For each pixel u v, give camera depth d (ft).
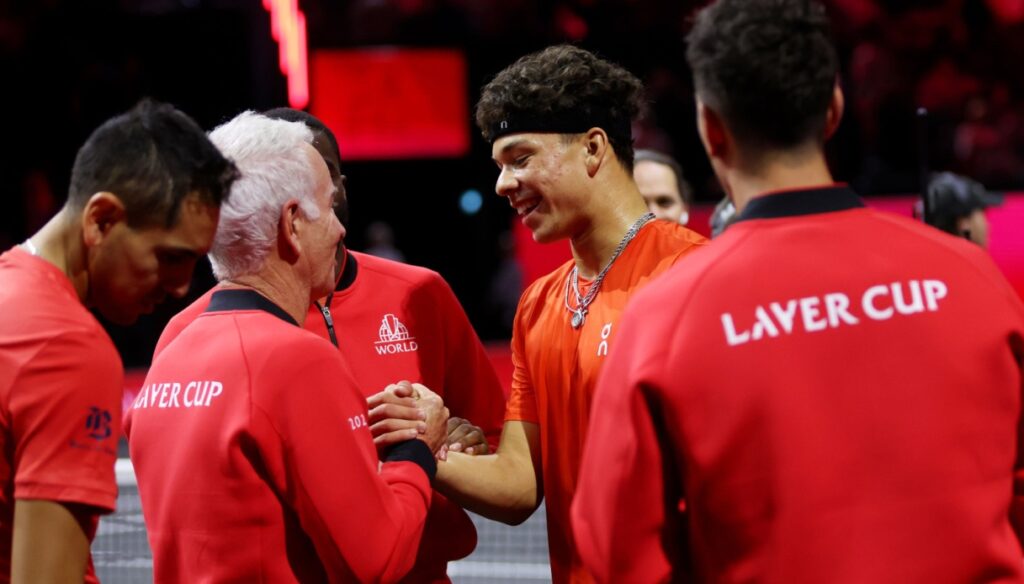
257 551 12.83
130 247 12.04
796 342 10.50
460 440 16.79
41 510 11.35
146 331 58.59
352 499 12.77
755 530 10.49
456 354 17.92
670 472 10.94
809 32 10.80
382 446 14.39
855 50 68.95
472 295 69.31
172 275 12.46
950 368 10.59
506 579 26.58
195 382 13.20
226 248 13.39
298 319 13.84
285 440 12.66
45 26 67.62
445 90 62.75
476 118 15.90
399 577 13.43
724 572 10.74
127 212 11.89
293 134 13.70
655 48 67.15
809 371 10.46
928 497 10.46
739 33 10.78
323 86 61.87
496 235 68.85
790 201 10.94
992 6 70.38
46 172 66.80
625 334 11.08
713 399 10.48
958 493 10.52
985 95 69.26
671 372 10.55
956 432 10.56
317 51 61.82
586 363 15.23
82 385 11.57
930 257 10.94
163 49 67.51
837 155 65.26
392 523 13.11
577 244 15.79
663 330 10.70
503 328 63.82
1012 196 50.14
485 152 64.13
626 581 10.91
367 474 12.97
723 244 11.03
